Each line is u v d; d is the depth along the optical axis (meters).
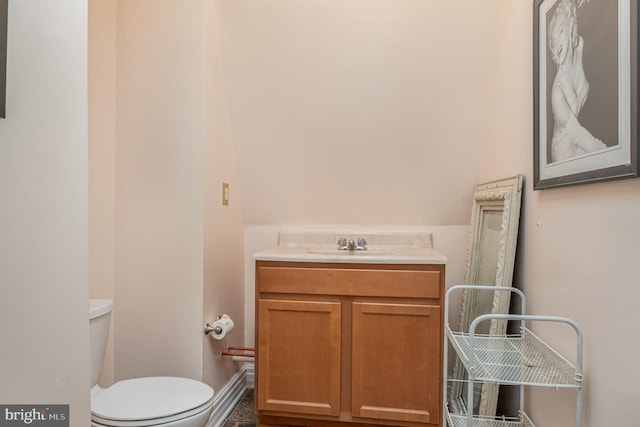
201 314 1.91
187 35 1.92
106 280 1.97
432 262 1.84
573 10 1.17
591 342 1.09
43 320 0.84
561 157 1.24
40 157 0.83
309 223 2.57
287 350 1.94
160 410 1.39
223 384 2.21
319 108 2.19
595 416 1.07
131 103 1.97
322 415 1.92
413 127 2.19
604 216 1.03
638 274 0.90
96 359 1.60
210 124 2.00
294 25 1.99
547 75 1.35
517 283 1.67
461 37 1.94
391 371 1.86
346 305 1.91
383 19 1.93
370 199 2.44
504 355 1.32
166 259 1.94
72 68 0.93
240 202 2.52
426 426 1.85
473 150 2.21
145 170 1.96
